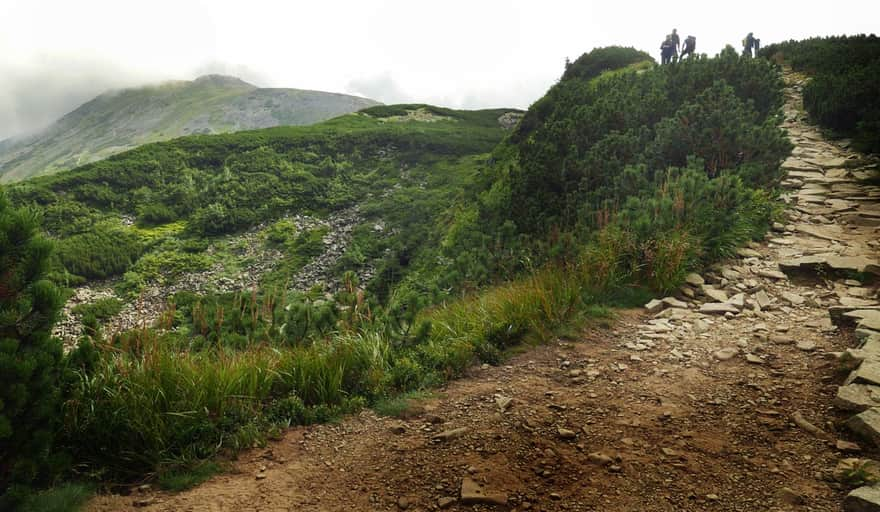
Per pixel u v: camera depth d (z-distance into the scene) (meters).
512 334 5.79
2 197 3.44
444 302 8.65
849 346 4.82
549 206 12.33
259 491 3.15
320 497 3.06
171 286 33.84
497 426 3.88
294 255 37.22
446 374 5.04
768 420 3.68
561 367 5.01
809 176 11.66
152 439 3.53
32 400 3.12
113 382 3.93
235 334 5.86
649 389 4.36
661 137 11.15
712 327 5.70
